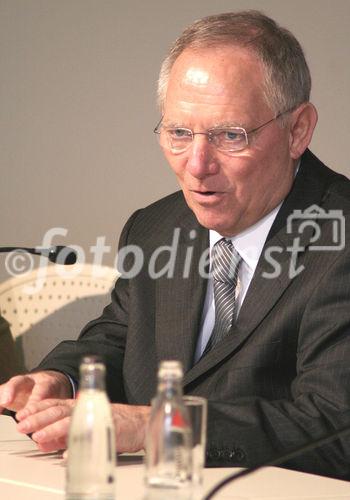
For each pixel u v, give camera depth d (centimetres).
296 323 583
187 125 593
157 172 1193
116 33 1212
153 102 1193
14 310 912
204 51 596
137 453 520
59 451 525
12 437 566
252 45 596
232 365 595
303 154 651
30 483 449
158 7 1189
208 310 643
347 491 439
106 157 1219
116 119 1214
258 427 514
